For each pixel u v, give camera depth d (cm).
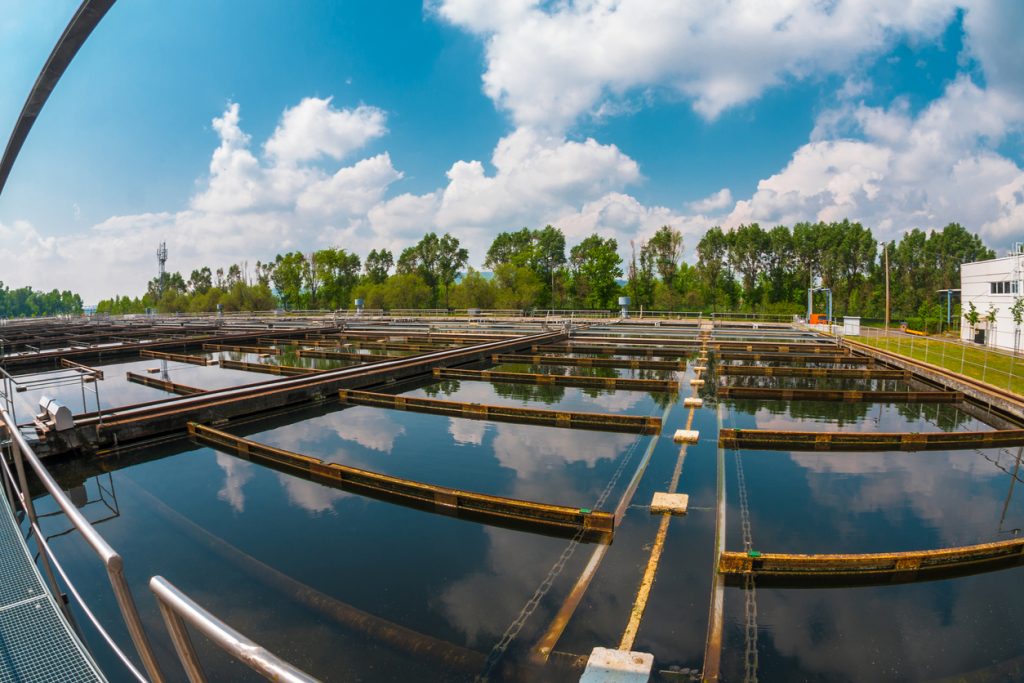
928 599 636
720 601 629
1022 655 546
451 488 1001
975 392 1723
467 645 564
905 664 530
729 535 806
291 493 1003
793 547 774
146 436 1312
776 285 7731
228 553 788
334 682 516
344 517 895
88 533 204
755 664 525
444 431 1402
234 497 988
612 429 1395
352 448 1275
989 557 694
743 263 7794
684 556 737
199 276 11025
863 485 1015
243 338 3650
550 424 1460
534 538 802
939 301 6988
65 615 354
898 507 923
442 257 8775
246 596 675
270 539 826
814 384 2120
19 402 1903
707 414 1572
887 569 676
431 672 525
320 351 2947
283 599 665
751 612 607
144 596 692
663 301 7319
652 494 967
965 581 672
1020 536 824
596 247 7700
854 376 2216
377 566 737
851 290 7719
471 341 3553
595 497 960
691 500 934
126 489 1036
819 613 607
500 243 8994
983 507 930
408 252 8875
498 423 1479
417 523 865
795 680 505
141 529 876
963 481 1046
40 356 2739
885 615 605
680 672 514
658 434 1346
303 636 589
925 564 679
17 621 341
